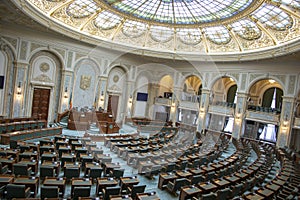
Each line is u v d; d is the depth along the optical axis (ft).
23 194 18.92
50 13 51.19
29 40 56.54
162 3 53.42
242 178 29.50
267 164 40.16
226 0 48.21
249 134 75.36
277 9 46.98
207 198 21.81
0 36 52.11
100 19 59.26
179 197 24.29
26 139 41.27
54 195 19.16
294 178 32.42
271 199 24.54
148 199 19.93
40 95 61.41
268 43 56.03
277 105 77.87
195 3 52.13
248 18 53.31
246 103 67.15
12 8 40.63
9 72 55.01
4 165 24.93
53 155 28.99
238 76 68.13
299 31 48.08
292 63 56.85
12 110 55.67
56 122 61.36
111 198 19.01
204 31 61.46
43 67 60.75
